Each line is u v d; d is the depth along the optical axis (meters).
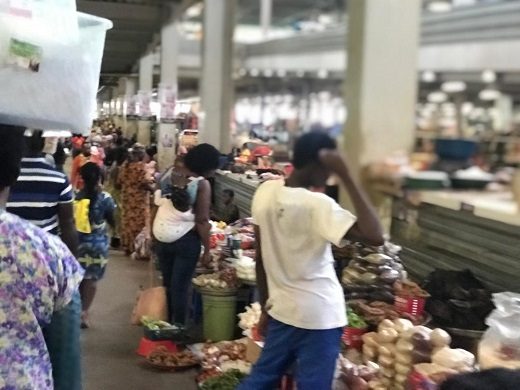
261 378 2.61
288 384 2.92
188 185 4.62
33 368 1.25
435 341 2.56
